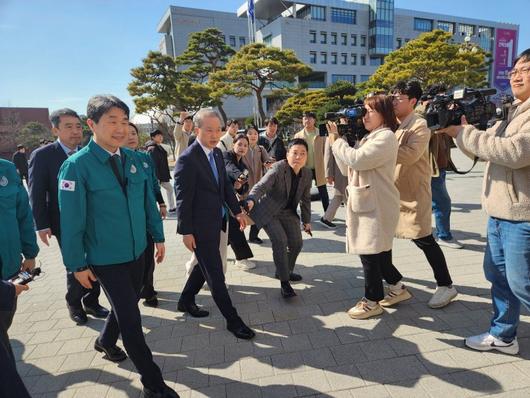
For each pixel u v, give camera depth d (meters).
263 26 55.22
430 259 3.12
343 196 5.96
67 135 3.20
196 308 3.40
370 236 2.78
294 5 50.81
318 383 2.33
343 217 6.81
